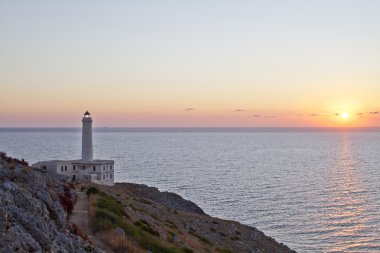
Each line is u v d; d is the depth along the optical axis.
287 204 130.75
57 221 30.31
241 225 86.62
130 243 33.78
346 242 92.69
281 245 83.31
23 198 26.70
